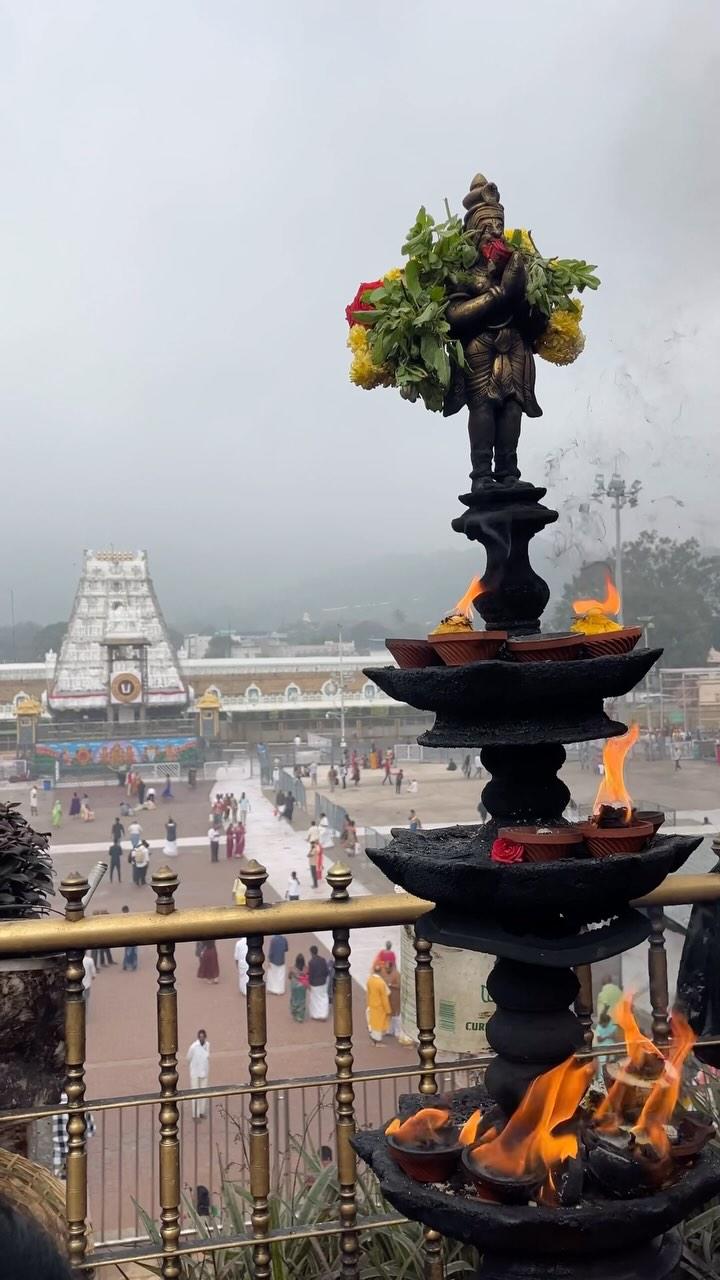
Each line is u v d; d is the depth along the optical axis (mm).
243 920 2561
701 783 23453
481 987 4273
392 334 2529
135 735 60812
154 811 44250
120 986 16953
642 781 23812
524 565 2539
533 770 2490
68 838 36719
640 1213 2188
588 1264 2236
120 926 2477
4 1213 888
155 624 69938
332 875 2660
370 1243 2914
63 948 2469
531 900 2236
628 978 7852
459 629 2418
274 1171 3611
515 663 2271
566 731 2328
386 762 47844
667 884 2955
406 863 2365
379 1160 2535
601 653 2398
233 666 71562
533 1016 2447
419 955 2781
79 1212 2473
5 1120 2447
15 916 4031
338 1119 2672
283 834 35844
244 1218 3053
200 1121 9375
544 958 2268
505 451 2594
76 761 58500
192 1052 11633
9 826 4207
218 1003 16125
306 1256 2859
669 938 7621
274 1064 12992
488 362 2570
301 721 69812
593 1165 2324
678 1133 2412
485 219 2600
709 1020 3090
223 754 64188
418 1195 2354
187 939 2535
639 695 25547
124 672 67562
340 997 2670
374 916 2650
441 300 2523
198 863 30766
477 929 2363
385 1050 12789
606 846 2299
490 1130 2496
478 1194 2355
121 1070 12523
